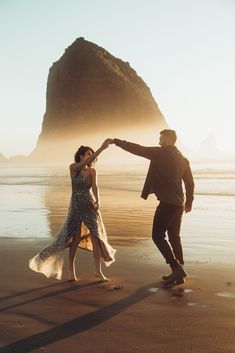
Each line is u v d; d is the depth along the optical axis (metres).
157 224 6.36
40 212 15.62
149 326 4.59
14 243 9.49
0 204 18.95
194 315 4.90
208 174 43.59
